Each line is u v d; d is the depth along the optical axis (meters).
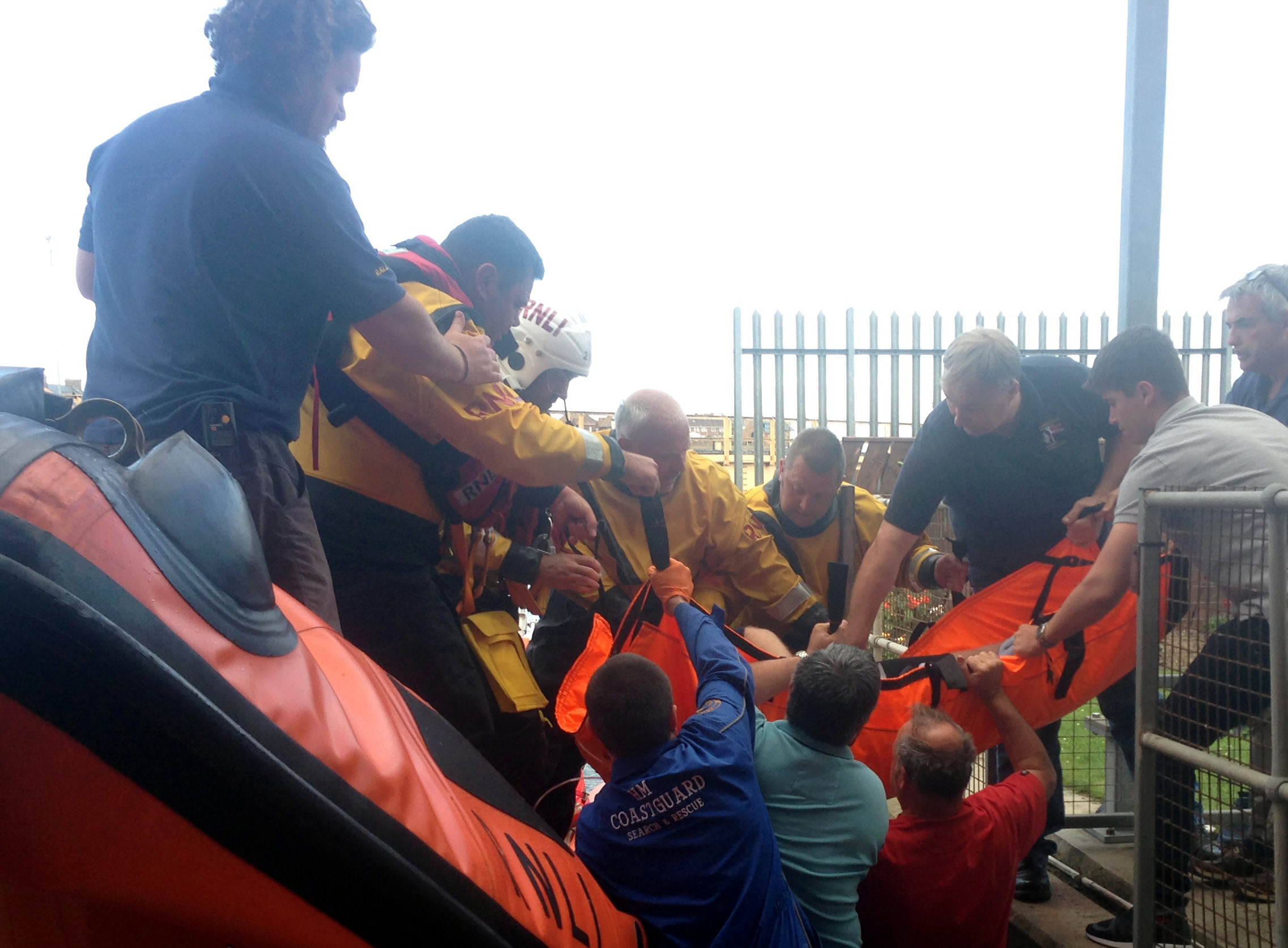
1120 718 3.27
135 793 0.74
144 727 0.72
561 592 3.32
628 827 2.00
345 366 2.22
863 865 2.32
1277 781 2.01
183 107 1.80
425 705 1.51
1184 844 2.45
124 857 0.77
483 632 2.59
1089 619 2.67
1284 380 3.47
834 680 2.33
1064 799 3.42
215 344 1.72
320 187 1.80
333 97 1.94
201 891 0.80
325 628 1.25
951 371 3.00
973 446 3.16
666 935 1.93
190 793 0.75
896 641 4.16
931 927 2.38
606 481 3.22
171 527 0.87
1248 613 2.29
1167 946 2.52
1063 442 3.20
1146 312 4.21
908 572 3.59
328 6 1.84
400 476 2.35
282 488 1.77
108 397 1.72
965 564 3.43
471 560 2.60
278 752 0.80
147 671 0.71
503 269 2.57
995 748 3.41
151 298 1.70
